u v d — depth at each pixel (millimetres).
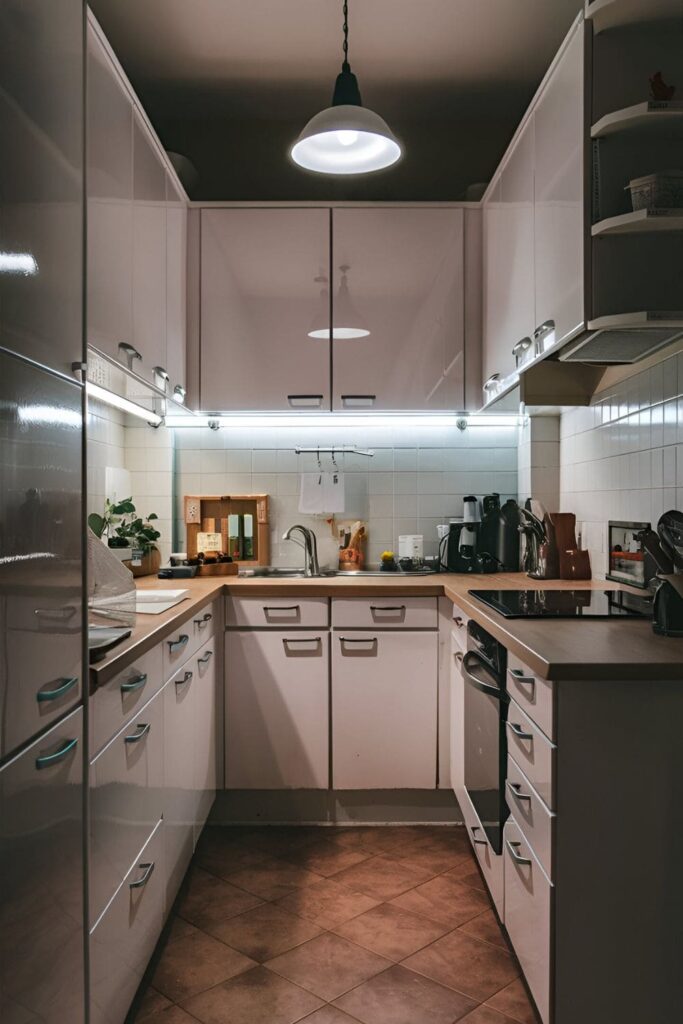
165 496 3715
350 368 3465
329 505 3766
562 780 1593
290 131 3756
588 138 2029
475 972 2096
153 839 1979
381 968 2113
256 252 3461
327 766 3162
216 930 2314
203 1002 1967
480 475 3842
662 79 2027
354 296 3463
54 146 1302
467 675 2420
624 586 2820
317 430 3822
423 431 3832
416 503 3844
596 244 2033
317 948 2215
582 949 1600
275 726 3166
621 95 2031
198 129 3750
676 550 2070
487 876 2314
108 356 2164
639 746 1598
